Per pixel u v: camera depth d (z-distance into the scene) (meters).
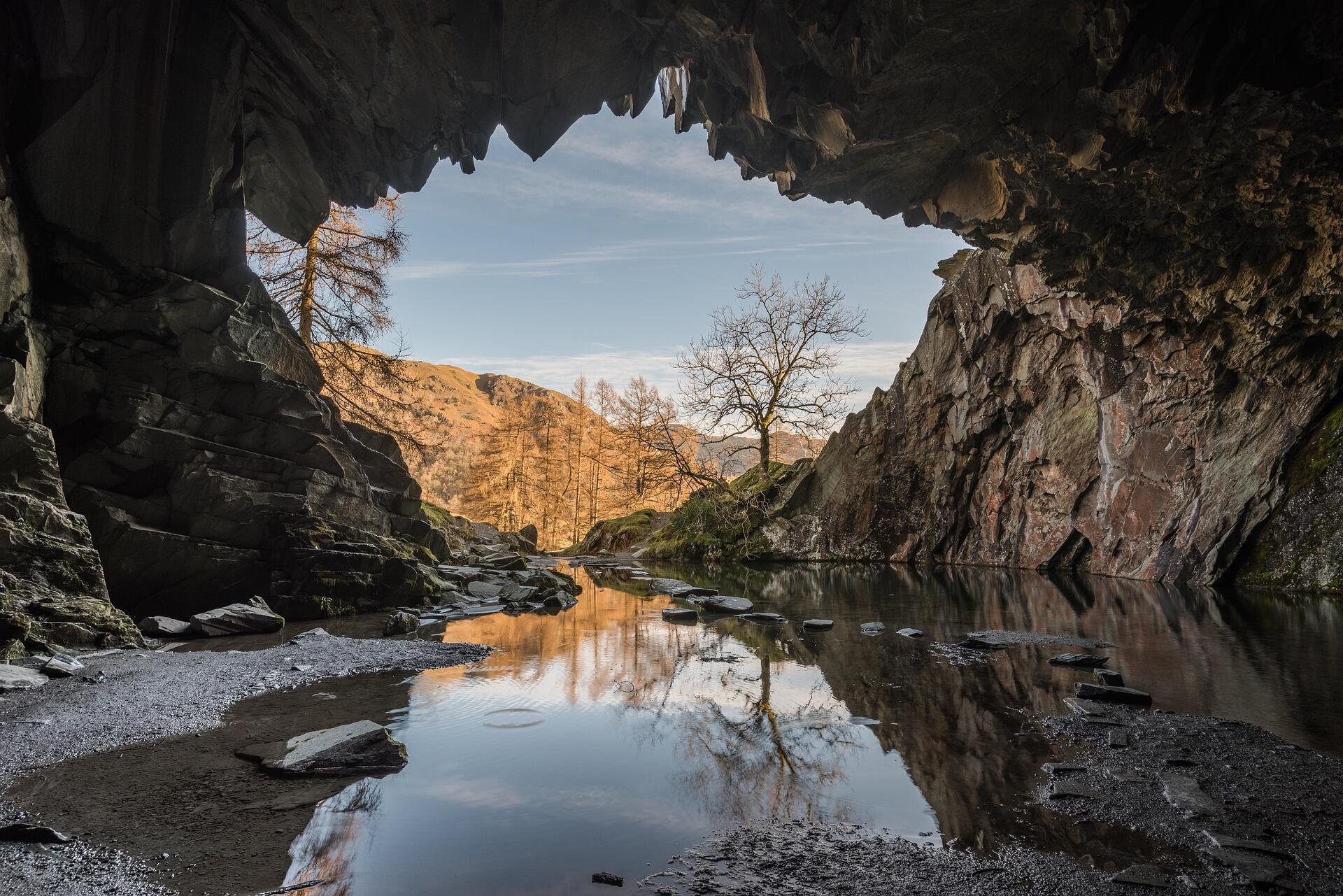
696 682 7.84
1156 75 8.15
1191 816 4.17
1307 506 16.06
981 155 10.24
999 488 27.42
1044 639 10.43
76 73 11.75
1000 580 20.95
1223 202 10.84
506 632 11.56
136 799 4.47
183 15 12.26
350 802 4.44
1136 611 13.20
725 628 12.02
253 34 12.26
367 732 5.41
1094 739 5.62
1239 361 16.86
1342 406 16.12
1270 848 3.73
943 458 29.89
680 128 12.06
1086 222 11.34
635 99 11.34
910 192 11.77
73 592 9.41
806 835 3.99
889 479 31.27
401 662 8.75
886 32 8.13
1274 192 10.55
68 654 8.66
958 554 29.08
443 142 12.82
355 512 15.05
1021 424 26.52
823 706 6.80
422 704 6.83
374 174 14.41
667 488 33.50
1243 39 7.61
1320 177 10.05
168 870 3.57
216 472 12.47
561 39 10.10
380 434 17.81
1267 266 12.92
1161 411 19.52
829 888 3.39
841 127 9.83
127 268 12.48
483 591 16.67
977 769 5.02
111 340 12.11
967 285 27.28
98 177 12.05
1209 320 16.06
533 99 11.02
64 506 9.81
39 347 10.93
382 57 11.06
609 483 58.78
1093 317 21.11
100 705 6.53
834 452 33.31
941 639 10.63
